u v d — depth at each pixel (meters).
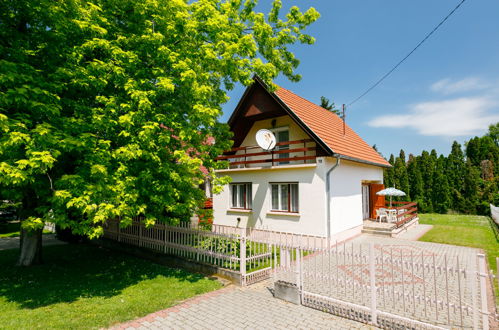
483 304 3.99
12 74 4.94
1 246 12.66
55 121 5.90
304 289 6.25
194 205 8.48
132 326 4.86
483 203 23.05
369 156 15.74
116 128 6.88
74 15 6.19
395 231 13.38
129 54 6.47
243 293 6.44
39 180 6.41
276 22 9.80
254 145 15.35
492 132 41.09
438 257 9.54
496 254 9.80
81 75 5.98
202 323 4.91
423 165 26.17
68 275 8.12
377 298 5.85
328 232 11.15
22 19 6.38
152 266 9.13
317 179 11.40
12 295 6.46
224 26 7.58
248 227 13.87
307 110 14.57
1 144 4.63
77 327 4.82
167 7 7.32
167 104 7.31
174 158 8.11
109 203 5.96
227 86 10.32
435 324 4.62
